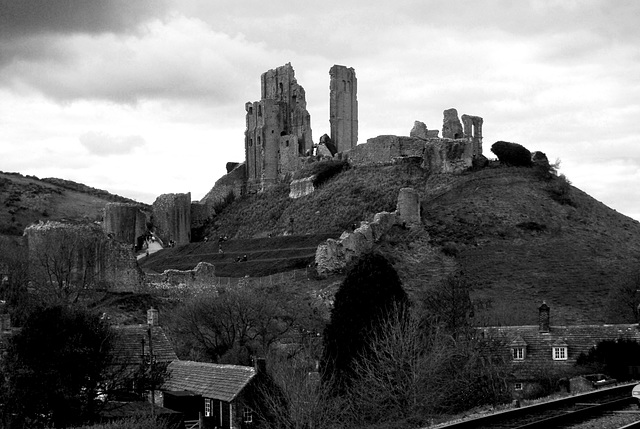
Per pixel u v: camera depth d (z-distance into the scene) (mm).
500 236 149750
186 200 194125
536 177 172875
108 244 122688
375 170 178875
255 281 132625
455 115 186625
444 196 163750
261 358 69438
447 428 38938
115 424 49125
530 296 126000
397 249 141500
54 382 52250
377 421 57562
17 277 97750
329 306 112938
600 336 81250
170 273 132375
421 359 61156
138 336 71625
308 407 56938
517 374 77250
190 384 67312
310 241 156750
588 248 147375
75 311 56688
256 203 194875
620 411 44625
